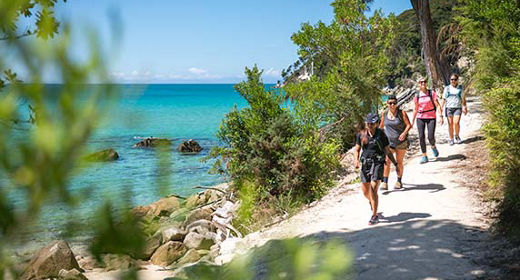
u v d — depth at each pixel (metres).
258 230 10.73
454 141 14.16
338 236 7.73
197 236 12.21
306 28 20.86
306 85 17.86
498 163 8.66
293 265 0.94
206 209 14.62
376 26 21.11
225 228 12.70
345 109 17.73
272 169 13.89
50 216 0.73
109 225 0.75
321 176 13.87
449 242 6.88
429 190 9.83
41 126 0.69
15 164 0.68
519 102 8.24
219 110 80.69
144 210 0.79
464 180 10.16
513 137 8.12
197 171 24.61
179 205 14.88
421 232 7.41
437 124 18.59
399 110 10.21
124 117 0.71
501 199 8.27
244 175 13.97
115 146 0.73
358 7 21.25
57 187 0.71
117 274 0.77
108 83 0.70
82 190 0.73
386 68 19.89
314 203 11.27
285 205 12.35
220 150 15.32
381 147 8.23
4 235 0.70
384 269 6.08
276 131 14.20
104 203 0.75
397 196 9.71
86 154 0.71
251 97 15.32
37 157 0.69
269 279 0.95
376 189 8.17
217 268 1.07
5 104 0.67
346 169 14.72
